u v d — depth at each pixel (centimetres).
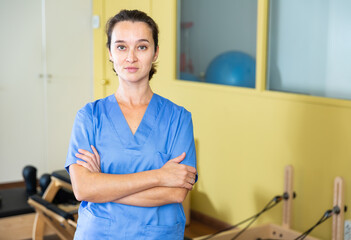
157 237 144
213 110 352
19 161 462
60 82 469
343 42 281
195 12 370
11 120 454
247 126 328
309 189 292
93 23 429
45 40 458
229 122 340
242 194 336
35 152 468
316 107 285
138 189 140
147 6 399
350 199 270
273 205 288
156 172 142
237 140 336
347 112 269
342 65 282
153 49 147
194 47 373
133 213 143
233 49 346
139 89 150
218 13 354
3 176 458
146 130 148
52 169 477
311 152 289
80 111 151
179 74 387
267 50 320
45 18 455
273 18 317
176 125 151
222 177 350
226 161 346
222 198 352
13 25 444
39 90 461
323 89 293
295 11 304
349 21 277
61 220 271
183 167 144
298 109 294
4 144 454
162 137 149
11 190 344
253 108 322
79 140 147
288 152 303
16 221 307
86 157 144
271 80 321
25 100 457
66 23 464
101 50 428
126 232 142
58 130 474
